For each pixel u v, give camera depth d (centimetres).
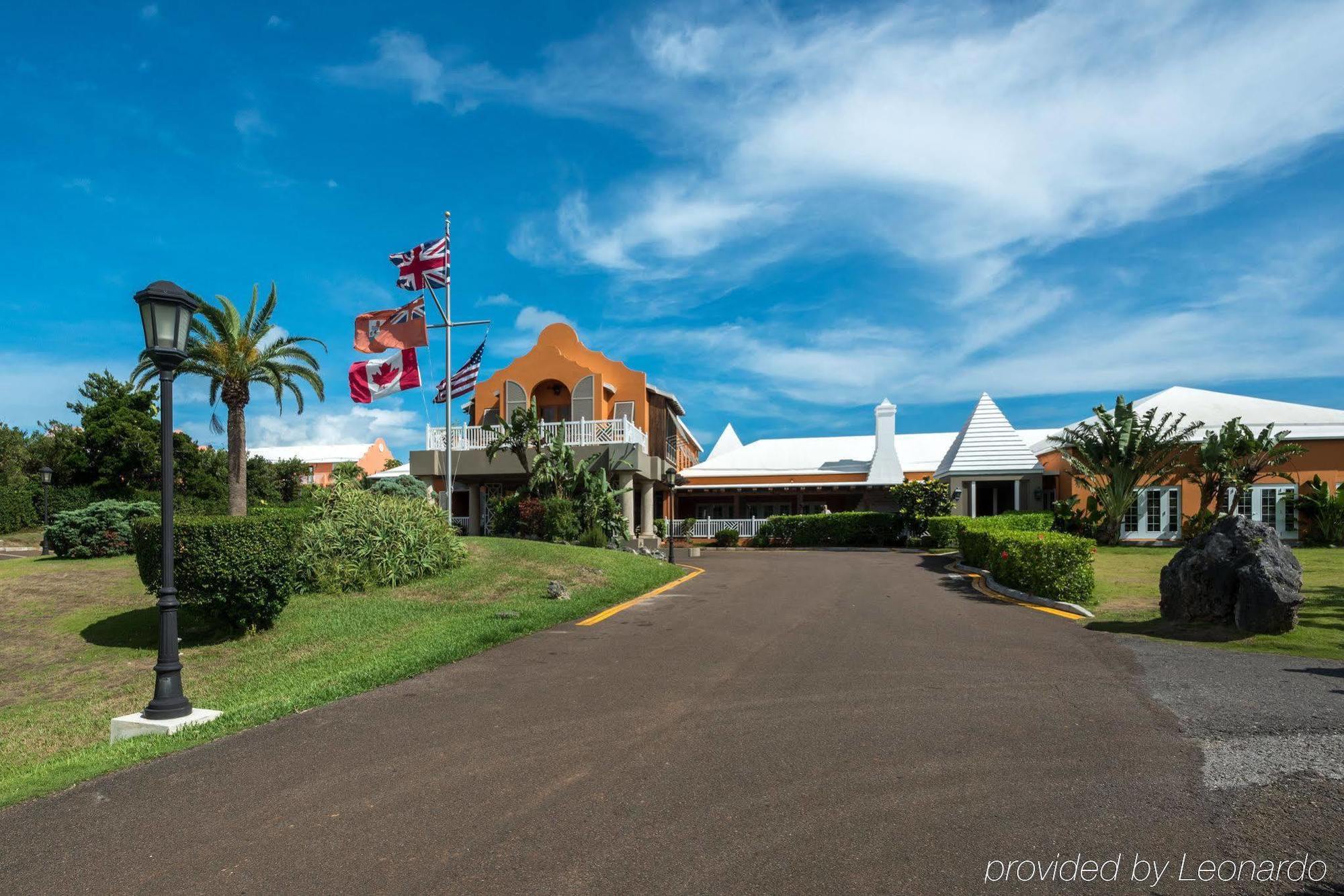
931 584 1558
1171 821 399
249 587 1043
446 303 2219
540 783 475
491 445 2317
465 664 818
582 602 1247
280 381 2345
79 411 3975
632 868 365
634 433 2697
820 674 742
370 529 1435
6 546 2992
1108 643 868
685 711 620
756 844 386
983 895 335
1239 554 927
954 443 3369
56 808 462
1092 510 2562
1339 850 367
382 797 460
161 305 688
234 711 683
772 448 4097
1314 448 2500
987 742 527
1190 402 2911
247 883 363
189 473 3978
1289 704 601
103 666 1009
